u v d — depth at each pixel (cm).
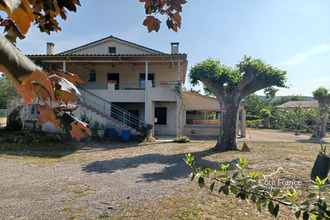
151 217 369
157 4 154
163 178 588
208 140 1365
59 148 986
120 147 1075
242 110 1697
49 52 1625
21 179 570
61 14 138
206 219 362
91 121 1251
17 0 53
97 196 459
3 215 374
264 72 994
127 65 1540
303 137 1764
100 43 1650
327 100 1800
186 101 1603
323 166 572
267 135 1912
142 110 1577
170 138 1427
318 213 136
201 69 1070
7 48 37
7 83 1266
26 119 1285
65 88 84
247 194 164
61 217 369
